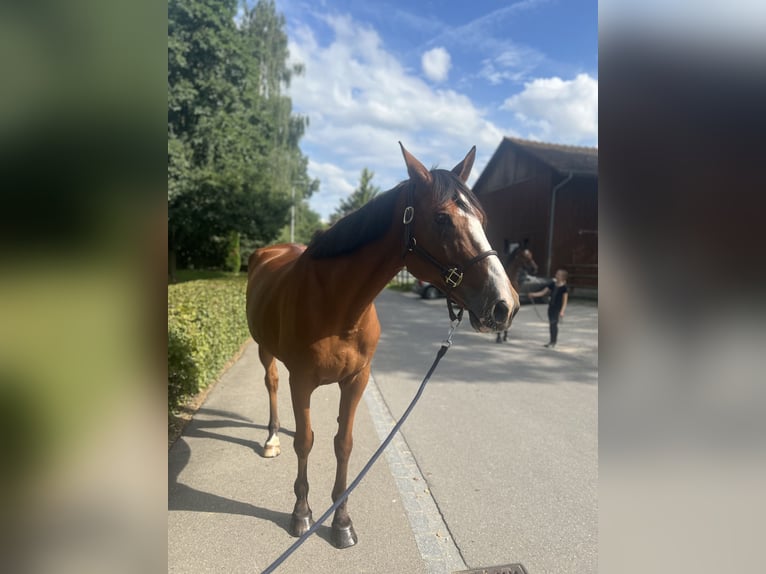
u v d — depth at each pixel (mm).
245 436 3699
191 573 2107
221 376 5500
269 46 23859
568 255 18547
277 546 2314
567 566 2227
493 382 5645
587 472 3197
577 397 5027
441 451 3525
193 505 2668
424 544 2375
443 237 1717
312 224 48375
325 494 2836
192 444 3521
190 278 16094
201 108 12203
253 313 2891
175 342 3697
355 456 3404
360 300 2045
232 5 12914
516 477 3117
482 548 2355
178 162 11781
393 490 2916
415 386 5395
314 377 2201
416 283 17672
